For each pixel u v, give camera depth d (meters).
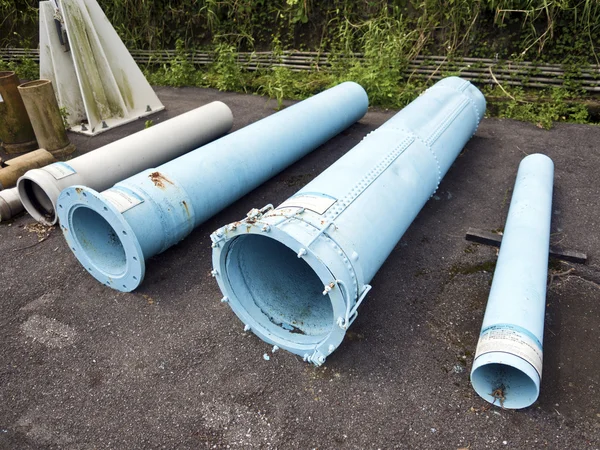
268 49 10.75
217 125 6.58
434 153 4.50
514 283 3.13
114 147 5.24
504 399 2.76
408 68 9.03
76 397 3.06
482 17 8.39
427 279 4.00
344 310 2.74
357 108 6.95
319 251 2.71
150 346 3.43
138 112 8.19
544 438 2.68
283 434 2.78
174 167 4.34
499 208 4.98
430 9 8.70
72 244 4.01
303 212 3.03
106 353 3.38
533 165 4.97
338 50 9.82
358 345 3.37
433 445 2.68
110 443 2.77
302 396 3.01
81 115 7.76
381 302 3.76
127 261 3.70
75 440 2.79
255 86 9.52
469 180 5.57
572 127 6.88
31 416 2.95
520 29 8.16
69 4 6.83
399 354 3.28
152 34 11.47
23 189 4.82
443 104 5.32
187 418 2.90
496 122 7.25
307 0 9.70
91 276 4.19
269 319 3.39
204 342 3.44
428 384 3.05
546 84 7.93
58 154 6.51
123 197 3.76
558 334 3.37
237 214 5.15
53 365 3.30
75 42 7.00
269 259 3.69
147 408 2.97
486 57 8.55
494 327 2.81
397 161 4.00
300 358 3.28
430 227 4.71
